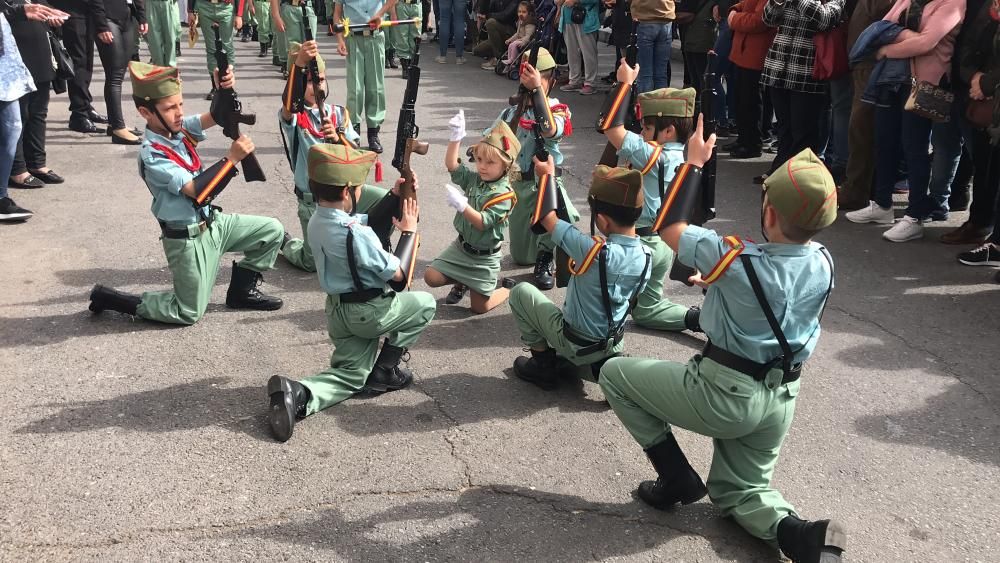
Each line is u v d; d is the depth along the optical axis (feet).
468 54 47.80
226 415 13.69
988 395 14.83
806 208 9.68
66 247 20.18
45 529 11.06
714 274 10.11
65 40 28.50
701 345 16.57
